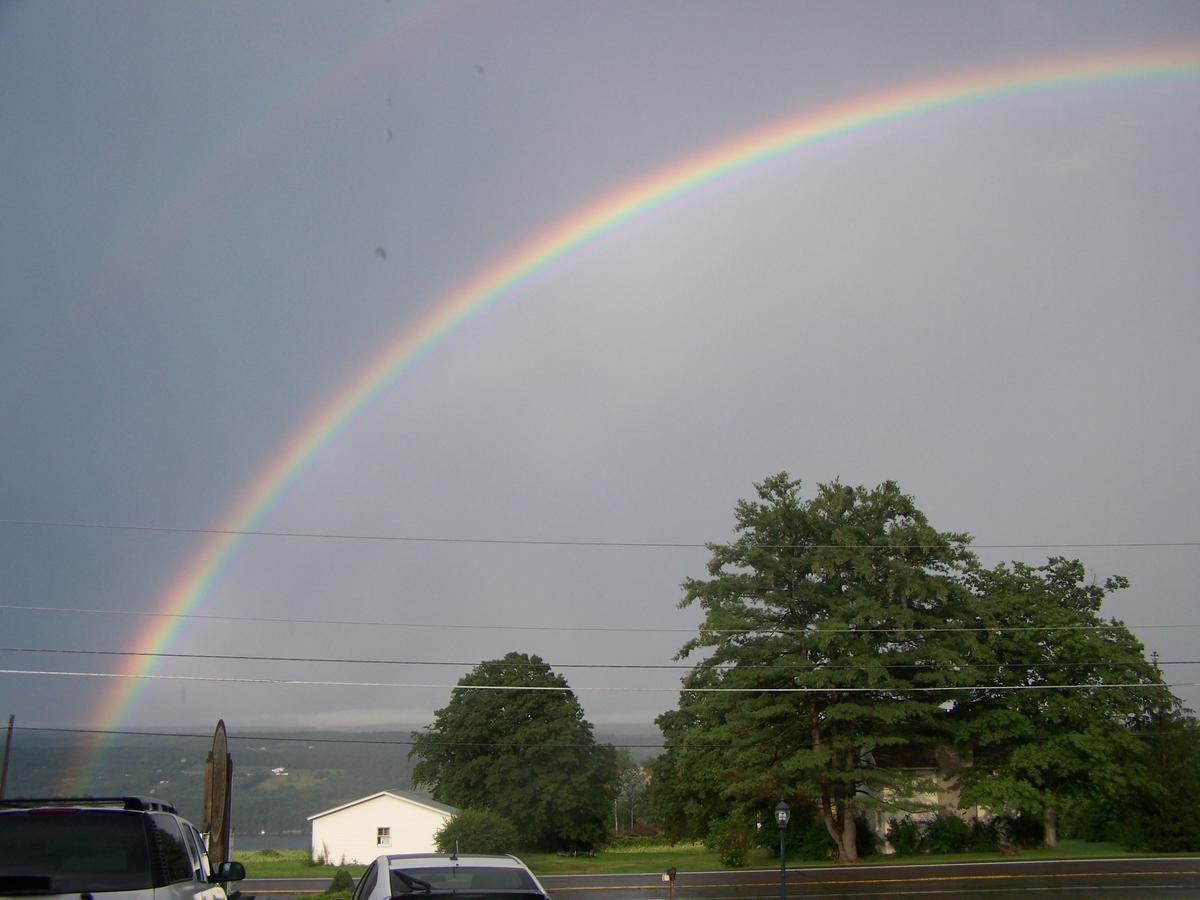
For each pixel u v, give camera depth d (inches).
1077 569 2362.2
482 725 2881.4
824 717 1988.2
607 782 2876.5
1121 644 2225.6
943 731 2128.4
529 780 2780.5
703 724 2262.6
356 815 2564.0
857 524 2043.6
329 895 1263.5
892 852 2165.4
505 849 2085.4
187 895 310.8
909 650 1972.2
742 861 1859.0
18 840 283.0
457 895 287.4
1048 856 1983.3
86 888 274.1
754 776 1953.7
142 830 292.5
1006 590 2313.0
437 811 2561.5
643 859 2178.9
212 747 1039.6
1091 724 2090.3
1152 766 2217.0
